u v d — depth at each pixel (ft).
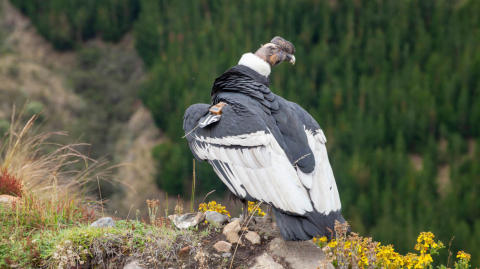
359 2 173.06
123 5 165.27
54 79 139.33
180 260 12.73
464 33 168.76
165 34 160.66
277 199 12.20
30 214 15.21
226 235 13.69
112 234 13.34
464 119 149.89
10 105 118.62
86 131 126.52
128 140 130.72
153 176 115.55
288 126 13.53
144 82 142.20
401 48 170.71
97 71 151.12
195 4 168.55
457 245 109.29
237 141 13.14
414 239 110.42
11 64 136.26
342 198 124.36
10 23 155.43
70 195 18.25
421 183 129.08
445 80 156.76
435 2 173.99
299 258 12.95
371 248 12.31
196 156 14.40
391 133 149.28
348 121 148.56
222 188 108.88
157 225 14.07
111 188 94.38
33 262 12.73
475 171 128.47
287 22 165.99
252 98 14.55
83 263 12.74
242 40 155.84
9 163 18.52
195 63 146.61
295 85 151.43
